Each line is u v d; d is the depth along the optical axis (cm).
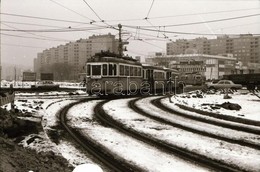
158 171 768
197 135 1177
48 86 4159
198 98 2681
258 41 13575
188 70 8325
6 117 1129
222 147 1008
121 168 785
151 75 3291
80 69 13112
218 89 4306
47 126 1258
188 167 802
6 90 3766
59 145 973
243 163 848
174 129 1283
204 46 14862
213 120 1552
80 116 1553
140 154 909
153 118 1558
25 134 1060
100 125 1331
